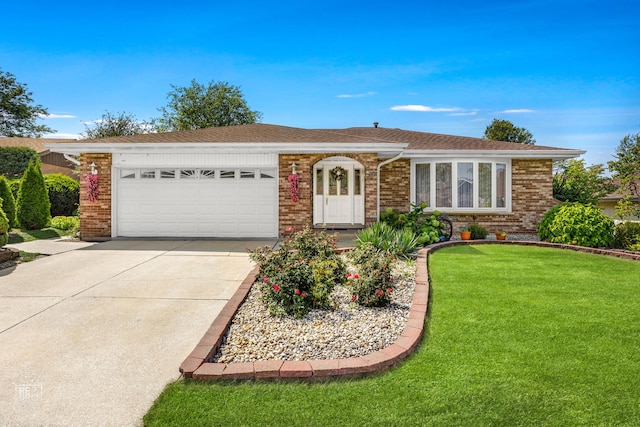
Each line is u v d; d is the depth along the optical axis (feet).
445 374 11.57
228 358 12.75
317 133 46.16
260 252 20.51
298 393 10.69
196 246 34.76
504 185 46.96
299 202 40.06
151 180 40.29
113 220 39.99
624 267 26.23
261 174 40.37
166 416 9.72
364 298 17.67
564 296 19.27
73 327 15.70
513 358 12.53
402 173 46.52
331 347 13.48
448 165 46.24
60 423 9.64
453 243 36.22
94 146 37.99
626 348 13.25
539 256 30.17
